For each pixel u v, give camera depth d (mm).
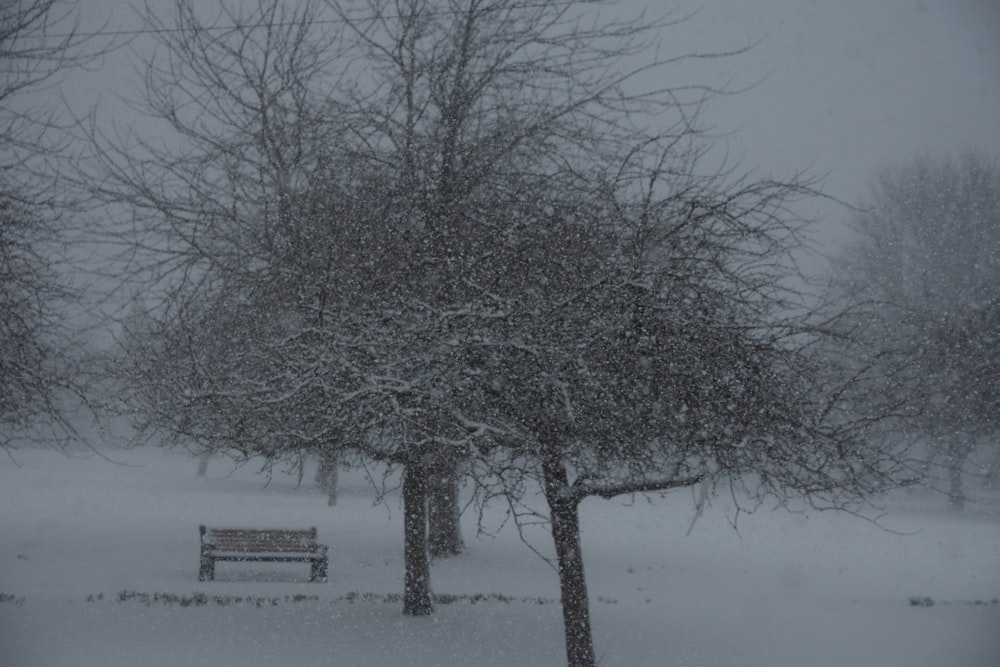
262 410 8750
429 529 19609
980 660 10273
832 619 12820
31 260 11289
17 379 11008
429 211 9586
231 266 10078
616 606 13859
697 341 7438
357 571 17250
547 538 22578
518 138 9844
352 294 9141
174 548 19250
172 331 9875
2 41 10453
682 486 8055
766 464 7766
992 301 26672
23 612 11445
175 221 10367
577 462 8031
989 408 23328
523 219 8562
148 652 9555
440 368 7270
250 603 12883
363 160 10125
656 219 8078
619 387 7359
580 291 7383
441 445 8305
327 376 7777
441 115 10383
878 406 8297
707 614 13172
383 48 10695
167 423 9570
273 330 9672
